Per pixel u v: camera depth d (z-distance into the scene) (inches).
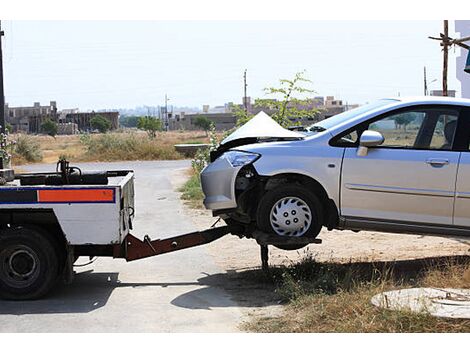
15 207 281.6
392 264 345.4
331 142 319.9
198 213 578.6
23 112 6535.4
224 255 387.9
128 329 243.8
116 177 366.6
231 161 320.5
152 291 304.7
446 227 316.5
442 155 315.3
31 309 273.6
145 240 322.0
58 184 313.3
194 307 274.4
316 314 246.7
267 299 285.3
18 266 286.4
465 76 669.3
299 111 842.2
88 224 283.0
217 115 5108.3
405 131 320.5
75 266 348.2
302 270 319.0
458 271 297.0
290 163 314.8
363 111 336.5
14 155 1545.3
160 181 932.0
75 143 3048.7
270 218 313.4
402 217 316.5
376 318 229.9
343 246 401.4
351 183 315.0
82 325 249.9
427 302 237.1
